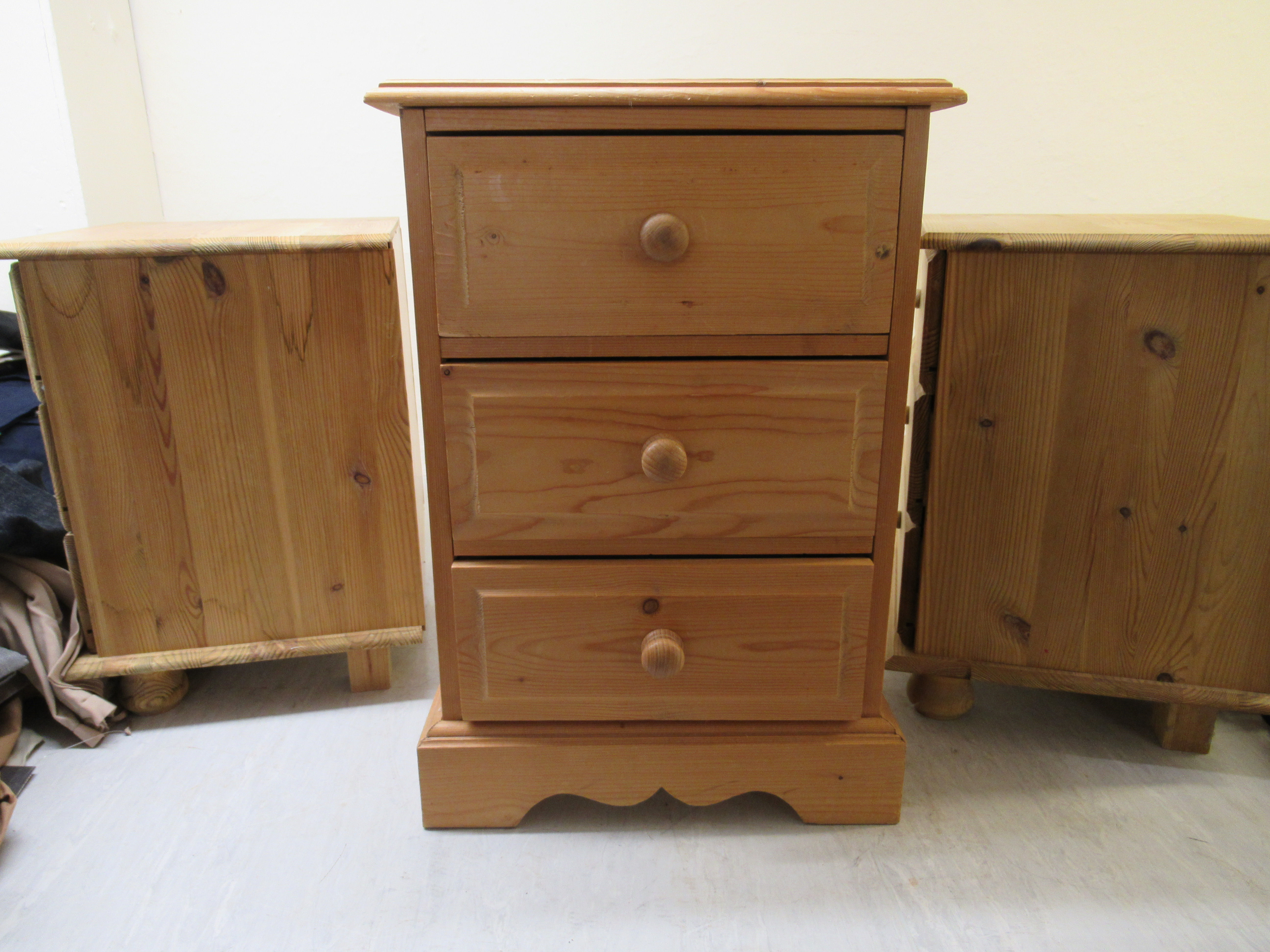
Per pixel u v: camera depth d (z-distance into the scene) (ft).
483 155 2.50
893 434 2.76
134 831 3.07
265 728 3.70
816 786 3.09
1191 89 4.47
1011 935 2.66
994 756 3.54
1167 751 3.59
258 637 3.72
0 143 4.17
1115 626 3.41
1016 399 3.23
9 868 2.89
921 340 3.33
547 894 2.81
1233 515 3.19
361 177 4.75
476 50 4.57
